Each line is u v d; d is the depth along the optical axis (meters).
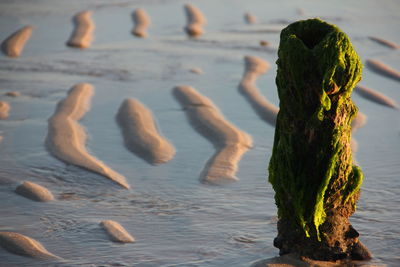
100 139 10.30
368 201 8.11
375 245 6.95
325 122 5.97
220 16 18.84
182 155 9.66
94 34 17.02
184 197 8.32
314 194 6.11
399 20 18.62
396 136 10.48
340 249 6.39
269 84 12.99
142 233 7.35
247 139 10.30
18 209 8.00
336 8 20.03
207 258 6.77
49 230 7.44
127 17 18.59
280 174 6.25
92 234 7.34
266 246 6.98
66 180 8.86
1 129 10.75
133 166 9.31
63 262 6.73
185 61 14.66
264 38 16.59
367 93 12.45
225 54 15.16
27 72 14.01
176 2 20.36
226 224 7.54
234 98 12.17
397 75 13.62
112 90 12.70
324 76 5.75
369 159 9.54
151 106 11.75
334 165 6.08
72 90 12.65
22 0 20.92
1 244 7.07
